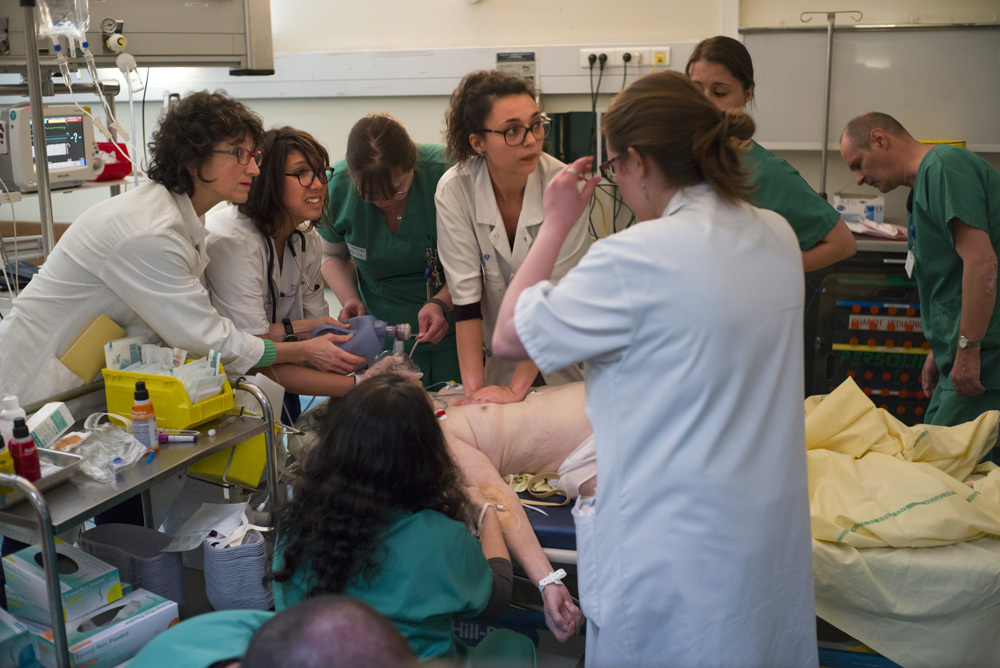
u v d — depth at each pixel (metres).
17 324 2.12
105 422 2.10
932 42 3.70
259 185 2.32
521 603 2.08
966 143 3.77
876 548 1.88
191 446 1.94
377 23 4.37
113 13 2.88
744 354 1.26
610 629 1.40
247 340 2.18
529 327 1.29
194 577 2.26
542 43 4.23
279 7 4.45
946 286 2.70
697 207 1.30
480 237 2.50
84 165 3.22
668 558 1.31
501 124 2.17
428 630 1.47
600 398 1.36
